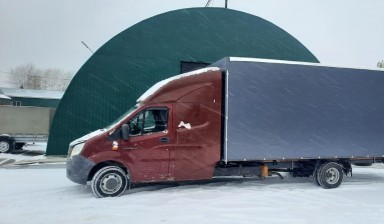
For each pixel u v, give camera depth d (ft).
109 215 21.91
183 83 28.94
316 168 31.53
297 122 30.55
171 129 28.17
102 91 55.98
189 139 28.48
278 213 22.56
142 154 27.50
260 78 29.89
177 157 28.14
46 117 68.08
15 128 66.33
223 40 62.13
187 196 27.14
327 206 24.53
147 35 58.39
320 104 31.22
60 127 54.34
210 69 29.71
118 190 27.02
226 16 62.69
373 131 32.55
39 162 47.65
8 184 32.32
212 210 23.16
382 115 32.99
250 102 29.48
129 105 56.85
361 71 32.60
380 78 33.17
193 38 60.70
